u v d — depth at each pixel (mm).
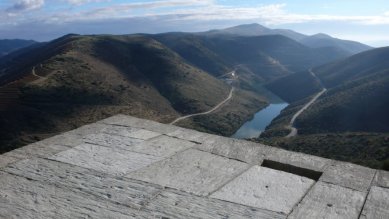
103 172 4883
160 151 5586
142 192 4395
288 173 4957
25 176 4727
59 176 4750
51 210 4000
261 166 5176
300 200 4285
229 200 4246
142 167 5051
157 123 6801
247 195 4371
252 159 5383
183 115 103438
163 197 4293
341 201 4262
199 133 6336
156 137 6148
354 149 52656
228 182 4680
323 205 4172
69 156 5355
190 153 5535
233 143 5926
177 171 4949
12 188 4426
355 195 4402
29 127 68812
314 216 3943
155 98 108125
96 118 76438
